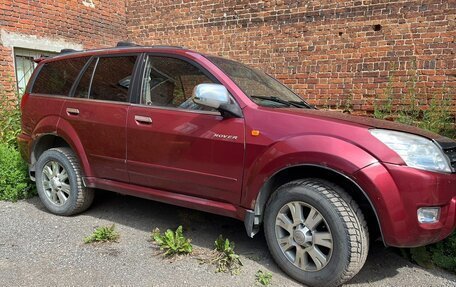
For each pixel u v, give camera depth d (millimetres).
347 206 2779
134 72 3816
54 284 2852
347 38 6512
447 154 2873
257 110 3137
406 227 2670
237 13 7602
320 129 2887
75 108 4113
